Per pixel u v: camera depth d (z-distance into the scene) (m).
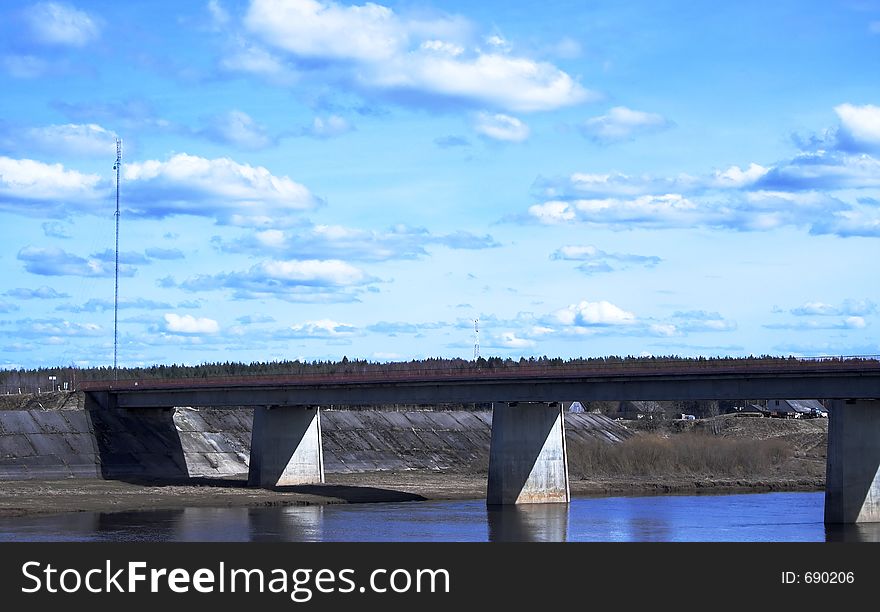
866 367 112.31
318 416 167.12
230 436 188.62
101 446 172.50
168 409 186.62
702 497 161.62
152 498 142.38
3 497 138.25
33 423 171.12
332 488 158.62
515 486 141.75
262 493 151.12
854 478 118.12
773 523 121.06
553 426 145.25
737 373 121.06
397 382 145.50
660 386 127.38
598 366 131.75
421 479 175.75
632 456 196.75
